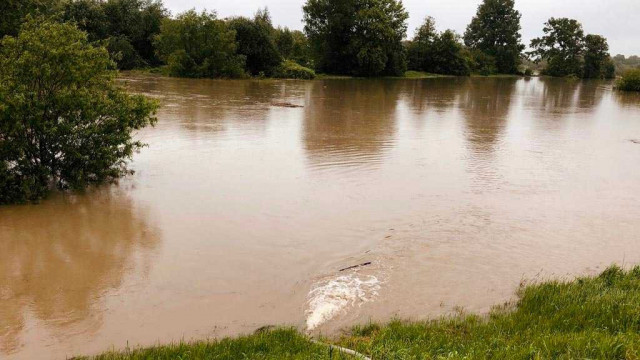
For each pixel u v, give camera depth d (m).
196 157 17.23
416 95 44.97
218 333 7.14
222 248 10.04
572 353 5.63
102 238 10.34
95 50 13.59
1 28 24.66
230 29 57.50
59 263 9.19
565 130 26.50
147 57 63.62
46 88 12.92
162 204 12.45
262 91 42.22
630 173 17.30
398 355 5.88
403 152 19.44
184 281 8.67
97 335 7.03
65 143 12.83
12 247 9.78
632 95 52.81
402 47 74.06
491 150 20.48
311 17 70.12
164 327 7.27
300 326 7.36
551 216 12.59
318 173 15.82
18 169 12.59
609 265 9.85
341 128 24.48
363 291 8.49
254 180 14.77
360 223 11.65
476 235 11.17
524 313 7.48
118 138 13.45
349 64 70.31
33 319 7.37
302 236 10.77
